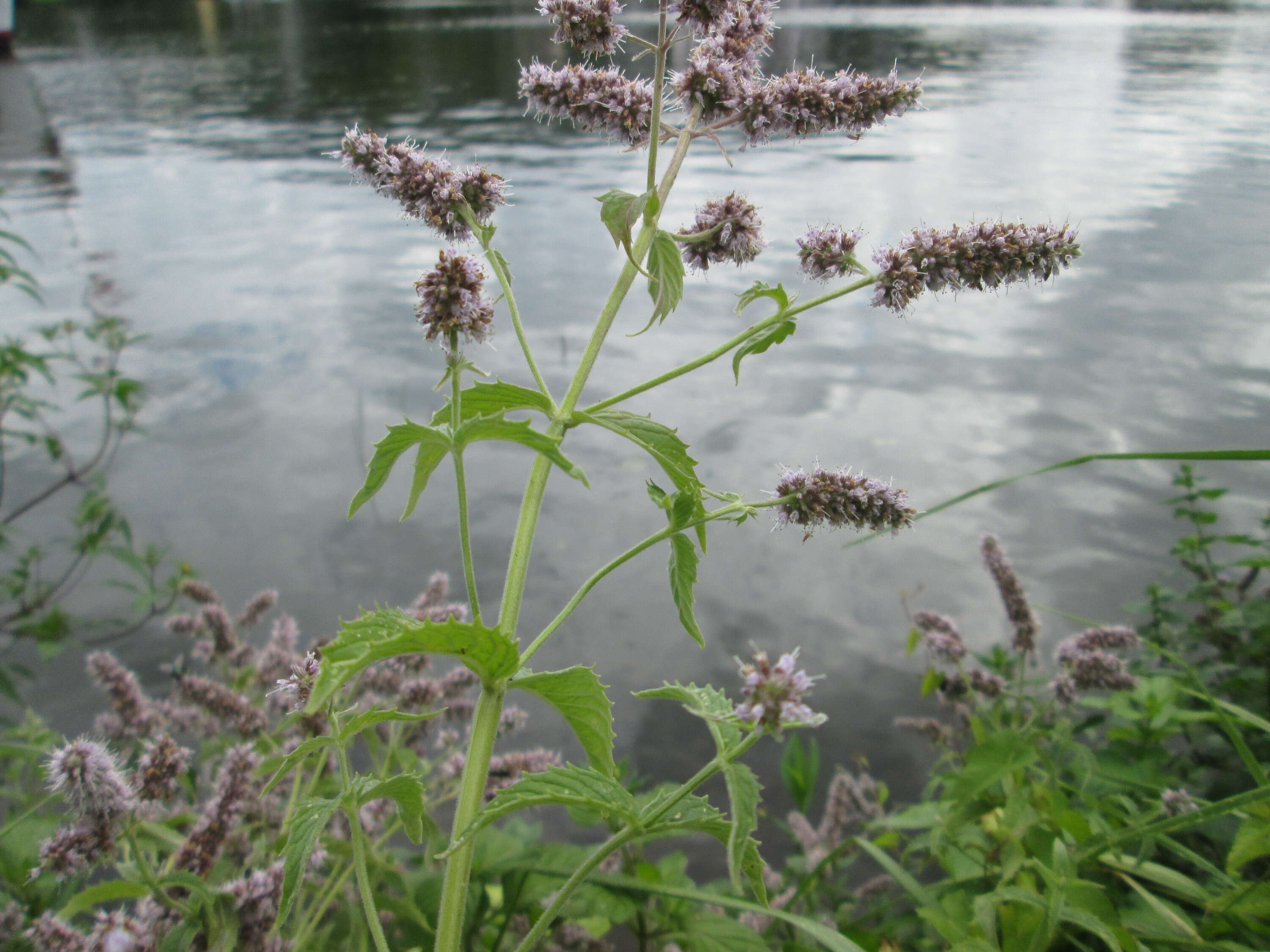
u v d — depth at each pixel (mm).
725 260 2264
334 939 2629
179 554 5988
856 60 21141
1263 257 9688
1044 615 5375
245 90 21734
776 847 4340
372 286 10125
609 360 8078
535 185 12992
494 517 6551
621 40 2246
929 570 5930
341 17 39438
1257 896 2283
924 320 9320
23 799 2961
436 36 30938
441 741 3297
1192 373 7723
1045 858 2719
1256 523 5992
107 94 21797
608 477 6969
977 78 19688
